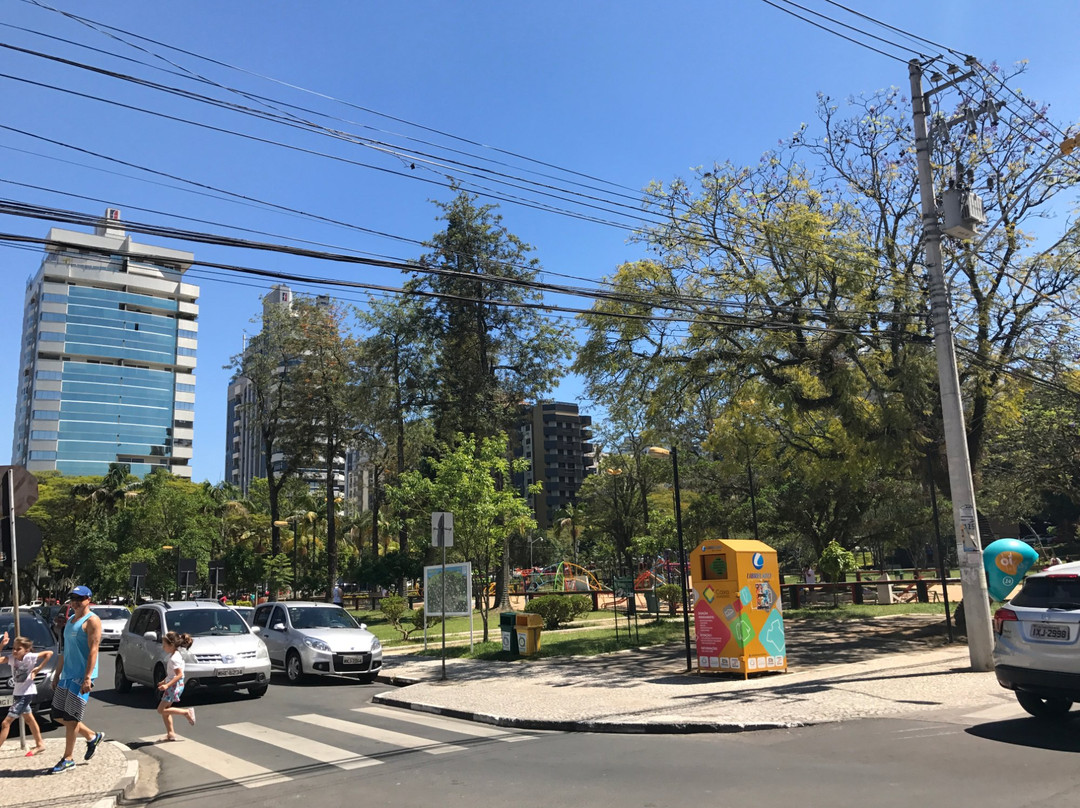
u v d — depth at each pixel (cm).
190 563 3181
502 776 726
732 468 2205
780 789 621
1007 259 1697
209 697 1425
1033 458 2622
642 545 3541
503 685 1351
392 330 3784
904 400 1608
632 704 1066
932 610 2377
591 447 12156
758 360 1711
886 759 705
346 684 1598
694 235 1745
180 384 13200
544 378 3697
